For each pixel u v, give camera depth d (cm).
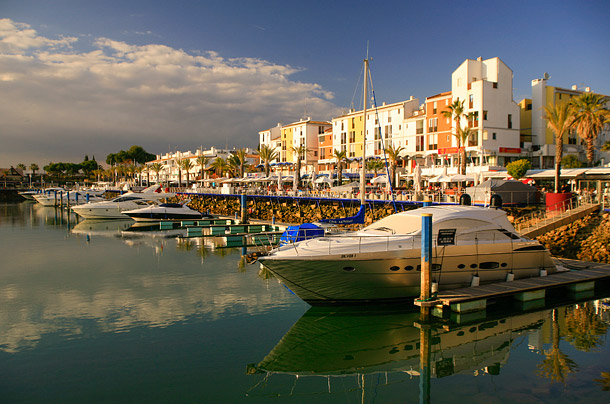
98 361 1235
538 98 5600
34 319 1594
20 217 6197
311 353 1334
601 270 1944
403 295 1623
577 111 3834
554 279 1745
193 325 1536
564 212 2753
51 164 17762
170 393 1061
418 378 1177
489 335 1450
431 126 5956
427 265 1470
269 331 1483
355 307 1670
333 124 8012
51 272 2409
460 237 1648
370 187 5034
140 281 2188
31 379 1122
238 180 7256
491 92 5222
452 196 3562
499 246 1698
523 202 3222
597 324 1534
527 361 1256
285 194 5672
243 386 1105
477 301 1510
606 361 1248
